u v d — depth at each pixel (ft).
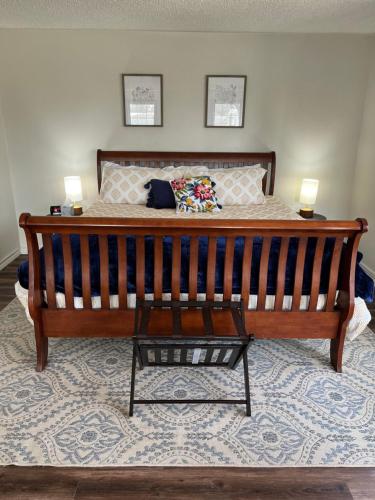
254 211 11.02
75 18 10.14
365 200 12.40
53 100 12.28
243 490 4.78
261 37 11.84
